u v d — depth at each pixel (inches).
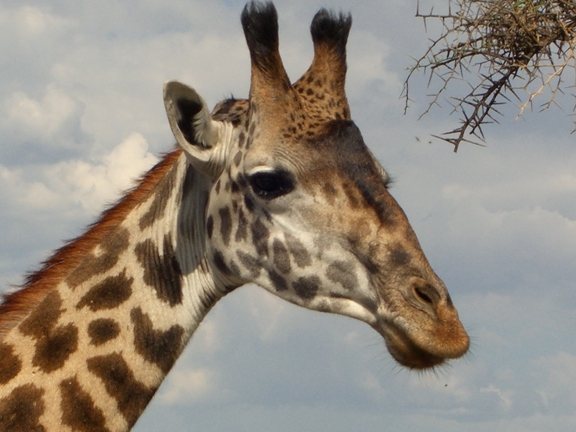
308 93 337.1
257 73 327.9
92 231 344.2
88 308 328.8
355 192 319.3
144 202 349.1
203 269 341.7
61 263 338.0
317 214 320.2
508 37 378.3
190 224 342.0
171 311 336.5
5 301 334.6
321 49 342.0
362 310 319.9
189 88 324.8
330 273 320.2
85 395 319.3
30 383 316.8
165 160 359.3
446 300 309.9
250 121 330.0
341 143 323.9
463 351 303.1
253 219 327.9
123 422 324.2
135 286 335.0
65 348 322.7
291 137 323.3
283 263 323.9
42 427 313.6
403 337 310.2
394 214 318.0
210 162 333.4
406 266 312.5
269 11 324.2
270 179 322.7
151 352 331.6
